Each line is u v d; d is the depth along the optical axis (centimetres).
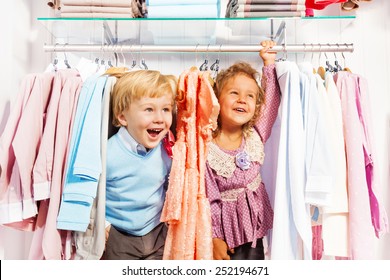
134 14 129
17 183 107
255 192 118
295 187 108
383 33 149
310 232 109
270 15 122
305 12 128
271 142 126
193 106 108
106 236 118
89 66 123
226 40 148
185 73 111
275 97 122
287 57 148
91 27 135
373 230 111
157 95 113
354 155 113
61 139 108
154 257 118
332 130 113
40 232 111
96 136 107
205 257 104
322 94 115
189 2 123
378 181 117
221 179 116
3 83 125
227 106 119
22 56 137
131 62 147
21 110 109
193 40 148
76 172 103
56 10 143
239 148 119
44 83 111
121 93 114
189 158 107
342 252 111
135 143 115
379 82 147
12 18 128
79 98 111
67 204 105
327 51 127
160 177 116
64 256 109
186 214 105
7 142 107
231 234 115
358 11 149
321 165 108
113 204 117
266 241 130
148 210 117
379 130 146
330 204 108
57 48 126
